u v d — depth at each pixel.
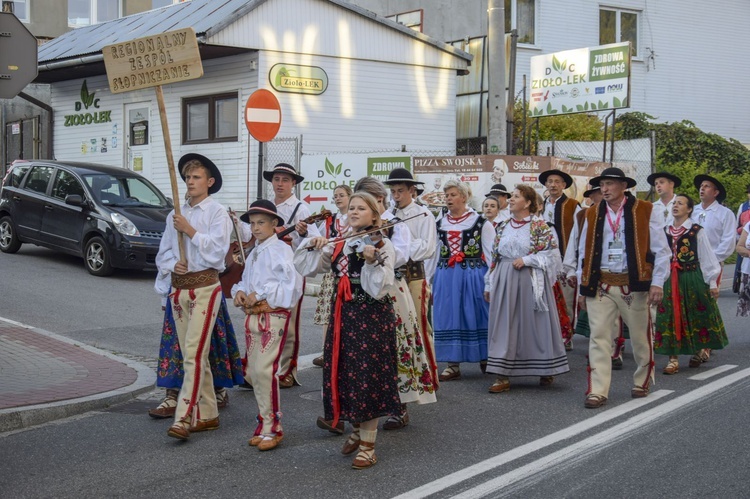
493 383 8.58
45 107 22.08
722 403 7.57
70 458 6.11
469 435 6.65
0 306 11.79
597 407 7.48
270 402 6.31
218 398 7.52
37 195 15.59
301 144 16.00
